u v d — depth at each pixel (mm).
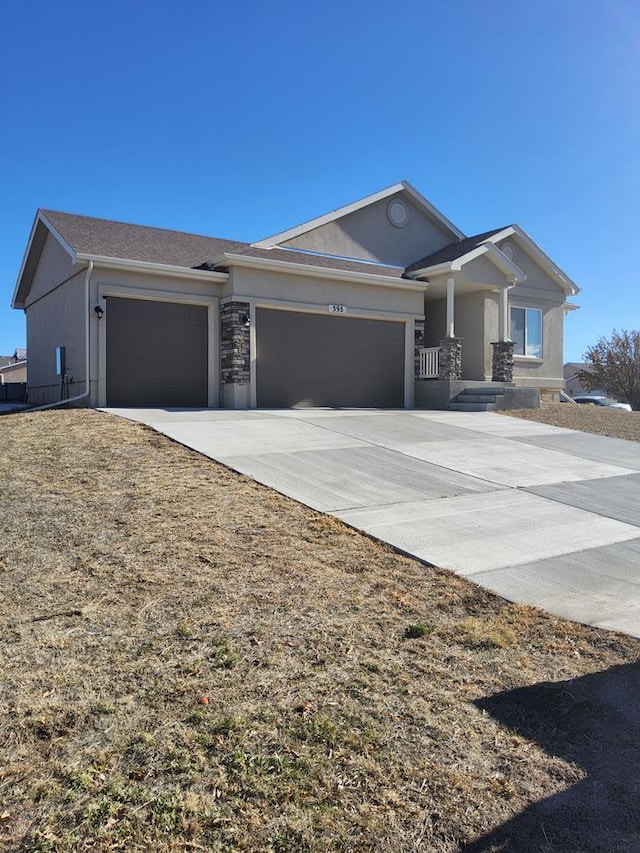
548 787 2811
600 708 3443
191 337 15102
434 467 9406
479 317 18938
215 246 17609
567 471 9805
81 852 2352
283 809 2605
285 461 9000
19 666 3629
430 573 5348
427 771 2883
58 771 2777
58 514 6219
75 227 15852
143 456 8609
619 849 2455
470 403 16641
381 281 16641
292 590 4832
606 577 5445
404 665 3842
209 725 3139
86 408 13328
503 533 6547
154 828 2475
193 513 6398
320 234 17656
